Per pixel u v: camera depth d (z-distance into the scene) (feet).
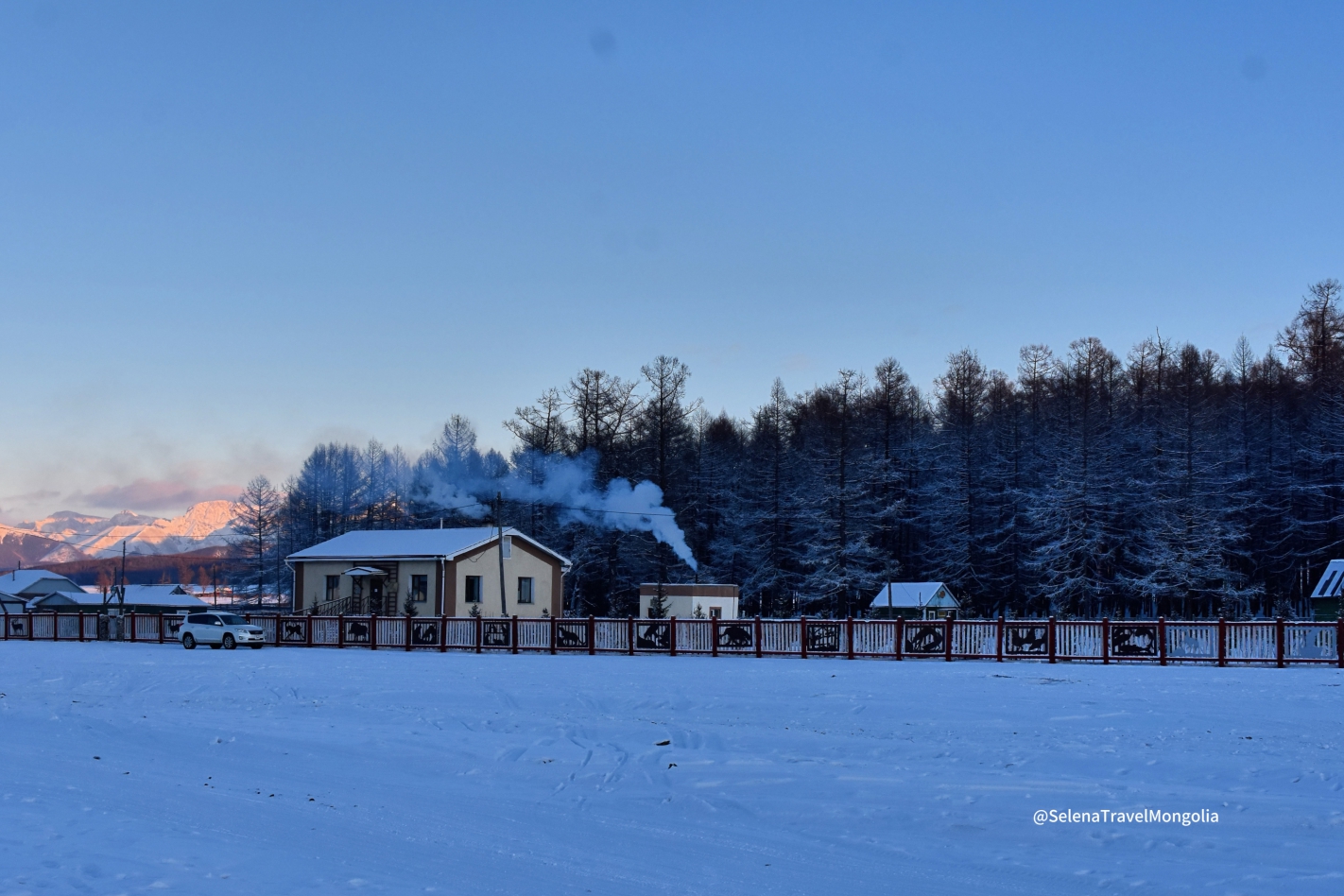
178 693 91.04
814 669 107.96
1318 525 241.35
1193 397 255.50
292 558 197.26
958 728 66.44
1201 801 46.01
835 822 43.19
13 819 39.55
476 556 190.60
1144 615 240.94
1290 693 82.79
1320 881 34.53
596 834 40.83
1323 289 265.13
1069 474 238.89
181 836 37.86
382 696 86.38
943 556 260.62
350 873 33.60
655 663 117.19
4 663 121.08
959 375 297.94
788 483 272.92
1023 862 37.04
